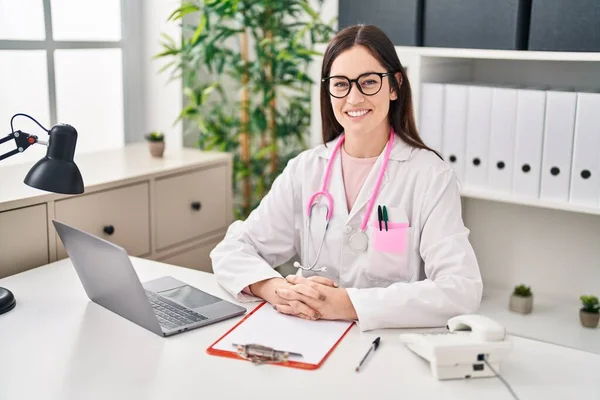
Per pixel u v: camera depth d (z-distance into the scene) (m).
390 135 1.79
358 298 1.56
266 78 2.96
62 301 1.71
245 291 1.72
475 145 2.36
